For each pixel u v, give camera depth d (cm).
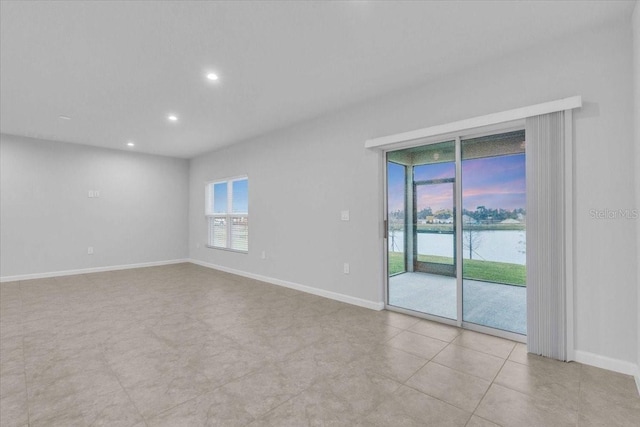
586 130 239
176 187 737
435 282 343
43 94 353
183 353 261
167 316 355
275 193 512
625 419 177
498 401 194
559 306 246
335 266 421
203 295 446
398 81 325
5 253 533
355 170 395
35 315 359
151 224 697
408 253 364
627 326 224
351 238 401
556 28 237
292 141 480
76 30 234
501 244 297
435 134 316
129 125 475
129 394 202
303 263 466
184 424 173
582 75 241
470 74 297
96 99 369
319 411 185
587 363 238
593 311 236
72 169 598
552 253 249
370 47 263
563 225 245
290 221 486
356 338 292
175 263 731
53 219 577
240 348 271
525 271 282
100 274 601
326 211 431
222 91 350
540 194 255
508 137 294
